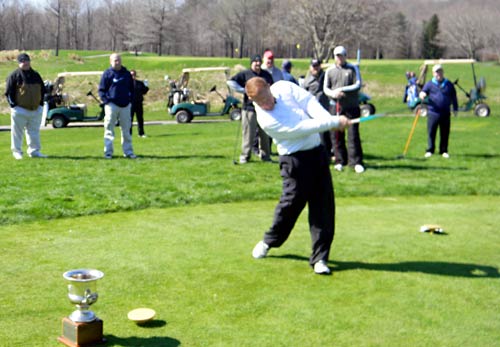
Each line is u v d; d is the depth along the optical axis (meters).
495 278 5.14
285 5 61.53
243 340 3.89
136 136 17.52
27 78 11.55
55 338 3.87
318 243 5.25
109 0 83.62
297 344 3.84
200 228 6.71
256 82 5.07
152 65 42.62
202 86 37.16
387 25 63.00
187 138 16.75
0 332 3.94
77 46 82.25
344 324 4.16
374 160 12.38
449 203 8.48
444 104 12.92
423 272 5.27
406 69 46.81
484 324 4.20
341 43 57.34
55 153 12.69
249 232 6.54
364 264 5.48
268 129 5.17
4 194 8.15
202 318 4.23
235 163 11.29
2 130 21.33
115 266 5.31
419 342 3.90
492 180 10.23
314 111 5.14
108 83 11.67
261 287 4.85
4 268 5.23
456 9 61.41
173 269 5.25
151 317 4.11
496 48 54.69
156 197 8.22
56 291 4.69
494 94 36.53
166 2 72.62
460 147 14.87
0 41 76.94
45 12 78.50
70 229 6.64
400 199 8.79
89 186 8.83
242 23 72.31
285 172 5.33
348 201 8.55
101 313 4.28
